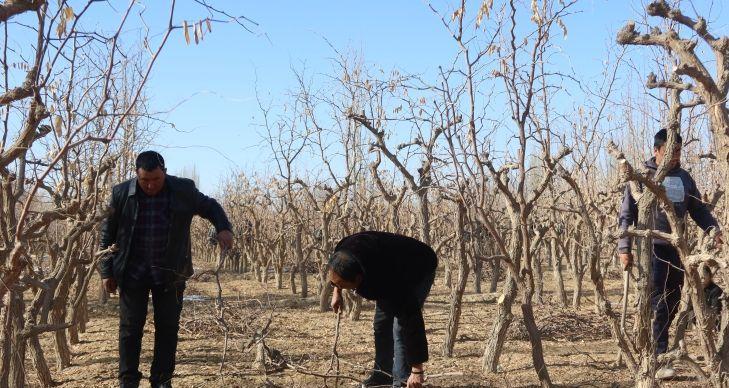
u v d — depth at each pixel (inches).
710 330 164.9
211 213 208.8
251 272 703.1
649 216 179.5
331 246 433.7
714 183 291.7
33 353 223.9
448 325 267.3
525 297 178.1
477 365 251.4
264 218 684.1
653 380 167.8
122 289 200.5
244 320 284.5
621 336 175.0
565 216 470.6
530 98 192.4
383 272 176.6
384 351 209.0
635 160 336.8
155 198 199.3
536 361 177.0
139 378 203.9
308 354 275.6
